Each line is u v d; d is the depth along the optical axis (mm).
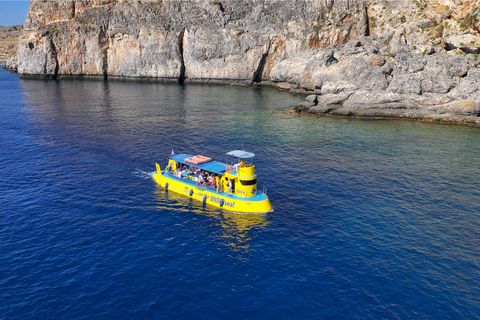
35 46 149625
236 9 135250
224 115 79938
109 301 23203
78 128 66125
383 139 62031
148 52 140125
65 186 41000
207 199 37250
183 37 139875
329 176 45000
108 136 60938
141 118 75188
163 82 141125
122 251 28609
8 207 35688
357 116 80875
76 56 148500
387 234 31750
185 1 140625
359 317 22156
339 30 120188
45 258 27516
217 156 51469
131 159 49969
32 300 23125
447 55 80000
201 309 22688
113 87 125125
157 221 33500
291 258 28016
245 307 22891
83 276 25531
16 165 47344
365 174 45781
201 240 30406
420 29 85625
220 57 133000
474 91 74312
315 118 78875
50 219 33531
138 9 143000
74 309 22469
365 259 27953
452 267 27250
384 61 85938
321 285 24938
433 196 39688
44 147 54906
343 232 31922
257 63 129125
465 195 39969
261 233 31672
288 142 59562
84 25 146125
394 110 79312
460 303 23500
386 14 116938
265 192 37750
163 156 51375
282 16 129125
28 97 101562
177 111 83375
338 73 91188
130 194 39219
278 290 24438
